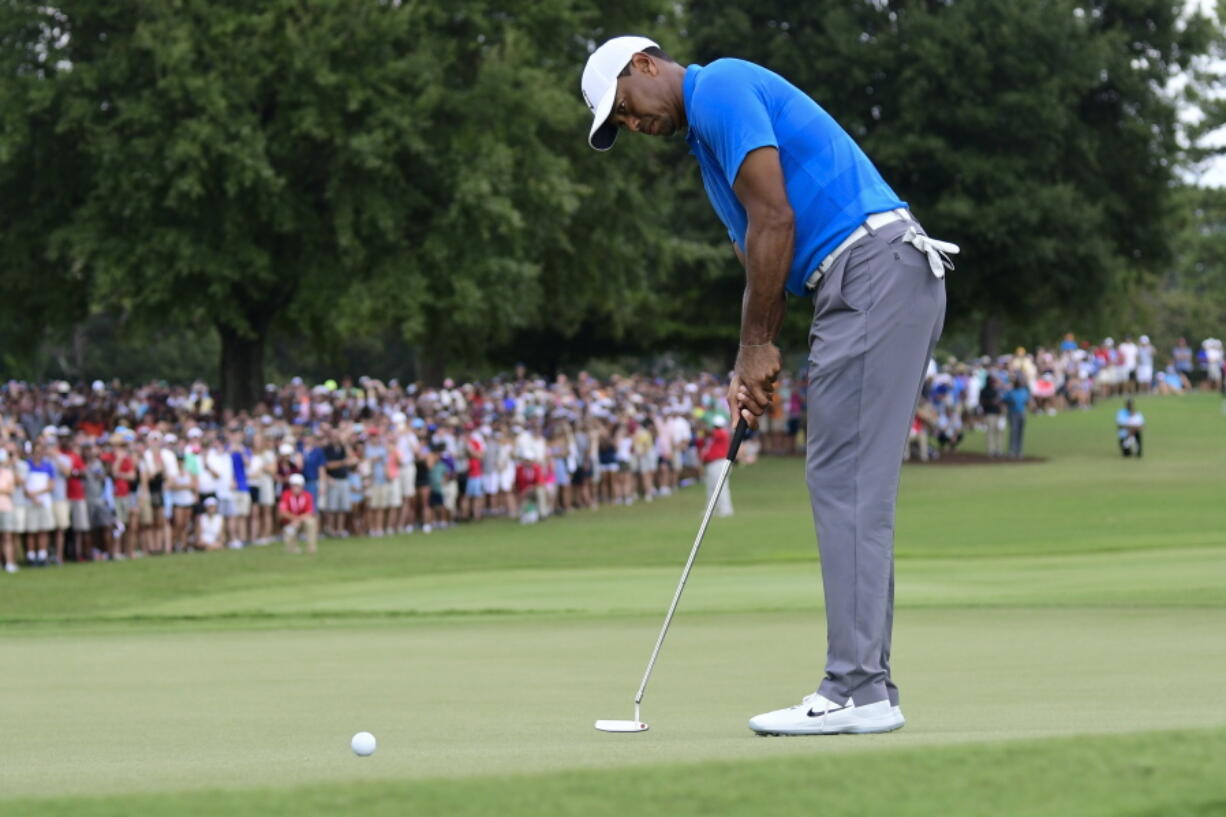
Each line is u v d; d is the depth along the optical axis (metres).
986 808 2.93
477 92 40.75
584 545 29.48
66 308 45.03
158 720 6.89
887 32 55.94
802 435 59.69
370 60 39.16
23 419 38.69
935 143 53.72
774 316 5.71
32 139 39.97
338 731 6.27
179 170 37.75
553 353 72.69
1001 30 54.12
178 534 29.22
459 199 39.28
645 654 10.82
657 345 71.25
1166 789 3.02
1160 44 60.12
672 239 51.69
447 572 24.70
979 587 18.17
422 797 3.10
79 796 3.21
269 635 13.73
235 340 44.59
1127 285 67.62
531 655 10.87
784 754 3.56
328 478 31.84
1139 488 38.66
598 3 46.69
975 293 59.09
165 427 30.47
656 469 42.97
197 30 37.69
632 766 3.42
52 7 38.59
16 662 10.83
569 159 45.00
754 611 15.40
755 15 58.16
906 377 5.67
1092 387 67.94
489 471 36.62
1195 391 75.94
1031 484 41.09
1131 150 59.91
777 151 5.64
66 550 27.64
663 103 5.95
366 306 38.50
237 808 3.02
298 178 41.22
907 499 37.94
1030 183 54.56
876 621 5.64
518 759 4.56
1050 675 8.43
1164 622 12.48
